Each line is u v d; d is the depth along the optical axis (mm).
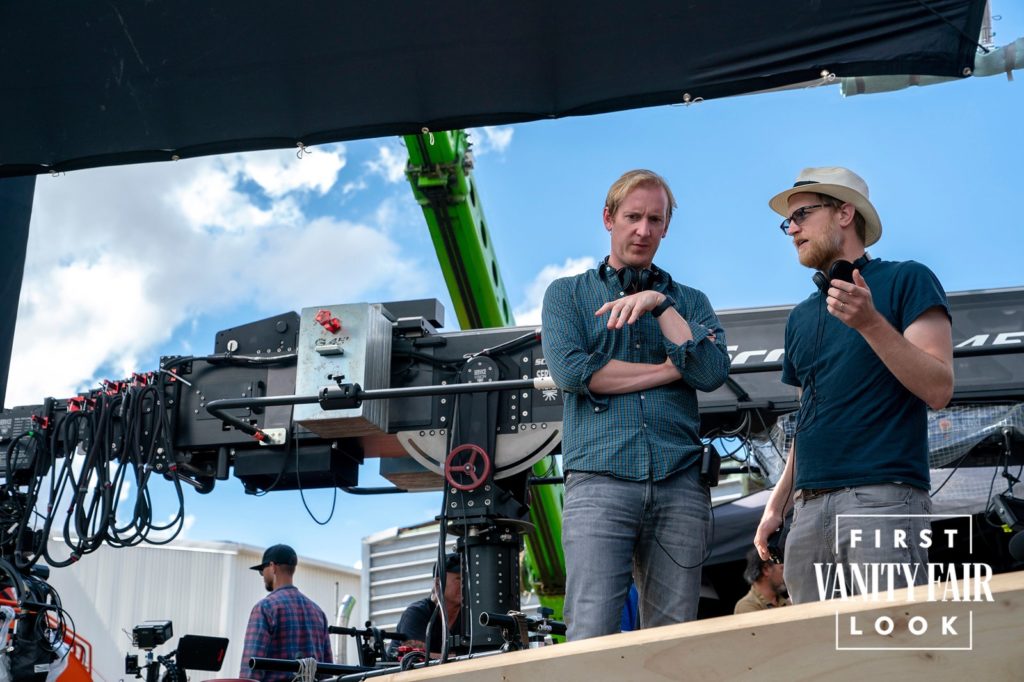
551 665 1601
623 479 2900
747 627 1497
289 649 5027
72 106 4840
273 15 4492
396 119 4754
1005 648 1386
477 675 1659
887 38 4172
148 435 5285
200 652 4684
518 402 4688
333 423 4906
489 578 4238
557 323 3105
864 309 2572
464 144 7547
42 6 4531
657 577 2902
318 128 4824
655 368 2988
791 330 3025
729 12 4242
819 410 2836
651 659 1542
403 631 5320
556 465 8367
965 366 4996
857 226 3029
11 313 5859
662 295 2973
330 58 4594
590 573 2844
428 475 5363
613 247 3205
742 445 5375
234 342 5344
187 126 4879
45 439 5473
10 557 5297
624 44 4395
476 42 4473
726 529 6852
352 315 4996
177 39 4598
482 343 5062
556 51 4453
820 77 4270
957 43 4141
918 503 2691
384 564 9594
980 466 5344
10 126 4930
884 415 2746
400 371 5121
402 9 4422
